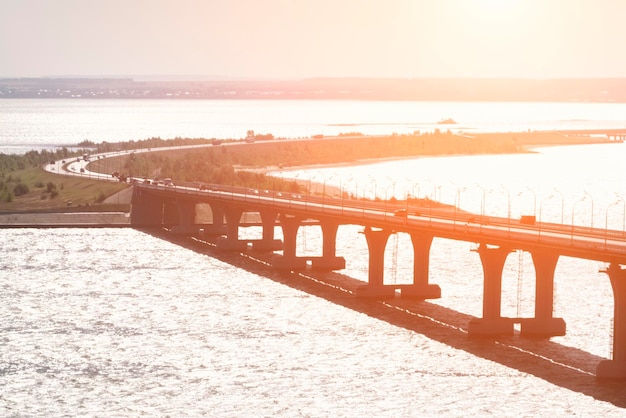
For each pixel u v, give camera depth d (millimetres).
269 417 126562
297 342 157625
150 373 143250
